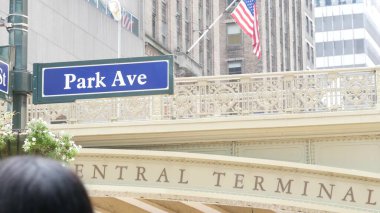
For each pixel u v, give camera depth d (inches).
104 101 745.6
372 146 711.1
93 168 697.0
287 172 697.6
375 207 693.3
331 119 701.3
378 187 694.5
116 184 697.0
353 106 713.0
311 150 720.3
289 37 3449.8
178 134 732.7
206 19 2600.9
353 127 704.4
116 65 441.1
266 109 726.5
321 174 698.8
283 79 726.5
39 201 61.3
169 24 2225.6
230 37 2967.5
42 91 441.1
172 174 698.8
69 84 441.4
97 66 441.4
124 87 439.2
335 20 4719.5
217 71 2669.8
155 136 737.6
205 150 739.4
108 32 1466.5
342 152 716.7
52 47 1181.1
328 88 717.9
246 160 693.3
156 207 817.5
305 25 3789.4
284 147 727.1
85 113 746.2
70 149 441.1
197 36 2486.5
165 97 741.3
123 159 697.6
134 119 741.9
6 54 425.7
